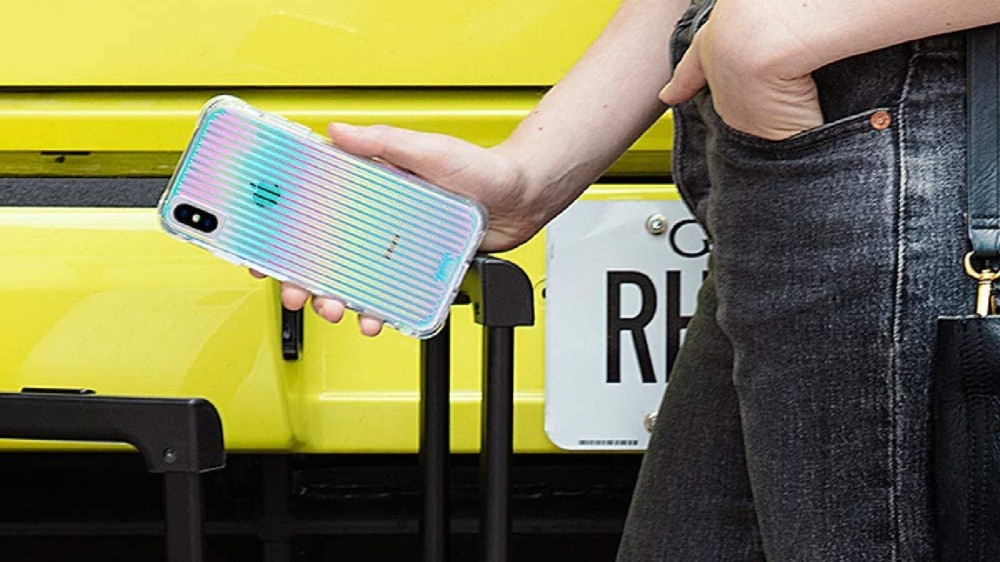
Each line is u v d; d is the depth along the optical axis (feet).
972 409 4.61
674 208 8.31
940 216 4.69
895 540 4.86
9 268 7.89
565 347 8.31
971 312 4.69
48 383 7.91
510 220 6.36
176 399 5.40
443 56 8.22
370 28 8.20
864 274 4.75
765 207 4.93
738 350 5.14
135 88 8.22
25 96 8.20
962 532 4.67
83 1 8.13
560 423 8.34
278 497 9.01
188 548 5.36
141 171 8.36
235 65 8.18
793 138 4.82
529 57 8.24
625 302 8.32
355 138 5.65
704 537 6.15
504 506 5.75
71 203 8.34
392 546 10.56
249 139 5.53
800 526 5.01
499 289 5.59
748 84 4.74
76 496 9.50
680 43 5.62
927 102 4.68
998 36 4.63
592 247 8.29
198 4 8.16
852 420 4.86
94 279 7.89
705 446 6.14
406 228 5.62
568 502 9.41
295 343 8.02
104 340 7.91
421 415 6.59
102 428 5.42
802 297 4.87
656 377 8.35
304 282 5.57
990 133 4.63
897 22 4.58
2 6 8.13
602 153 6.43
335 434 8.18
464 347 8.32
